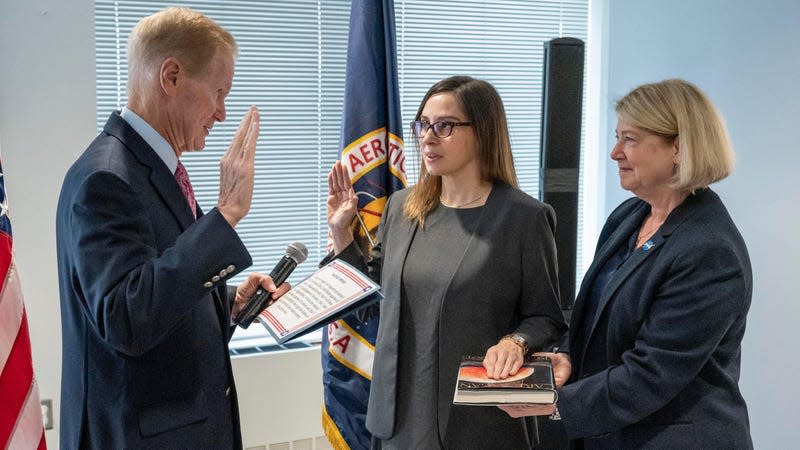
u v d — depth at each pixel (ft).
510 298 6.95
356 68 9.75
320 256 11.60
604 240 7.02
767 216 10.32
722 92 10.78
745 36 10.43
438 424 6.83
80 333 5.38
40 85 9.16
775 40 10.07
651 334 5.89
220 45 5.48
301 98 11.27
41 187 9.29
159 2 10.37
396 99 9.75
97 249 4.93
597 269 6.66
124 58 10.27
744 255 5.89
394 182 9.78
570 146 9.30
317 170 11.48
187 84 5.35
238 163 5.34
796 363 10.16
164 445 5.39
